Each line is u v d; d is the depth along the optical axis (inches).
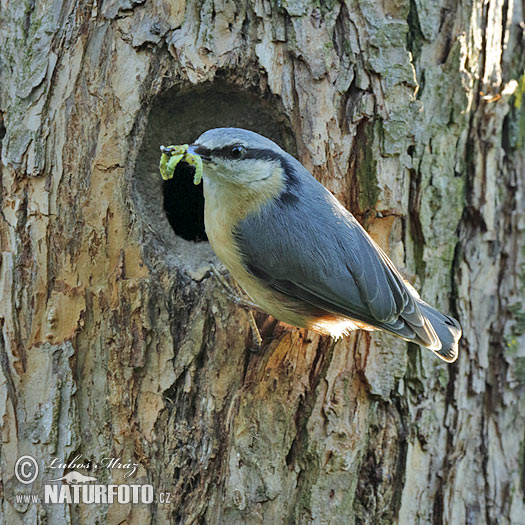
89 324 330.3
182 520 324.2
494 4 366.3
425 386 349.4
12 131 332.5
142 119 336.2
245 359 333.4
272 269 323.0
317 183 327.0
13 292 329.1
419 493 349.7
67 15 334.0
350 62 339.3
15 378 327.9
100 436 327.9
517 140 373.1
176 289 334.3
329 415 335.0
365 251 318.3
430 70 349.1
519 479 377.7
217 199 327.9
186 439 328.2
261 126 354.0
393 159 339.9
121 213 332.2
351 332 339.3
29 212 331.0
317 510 330.6
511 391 374.9
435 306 356.2
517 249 373.7
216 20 334.3
